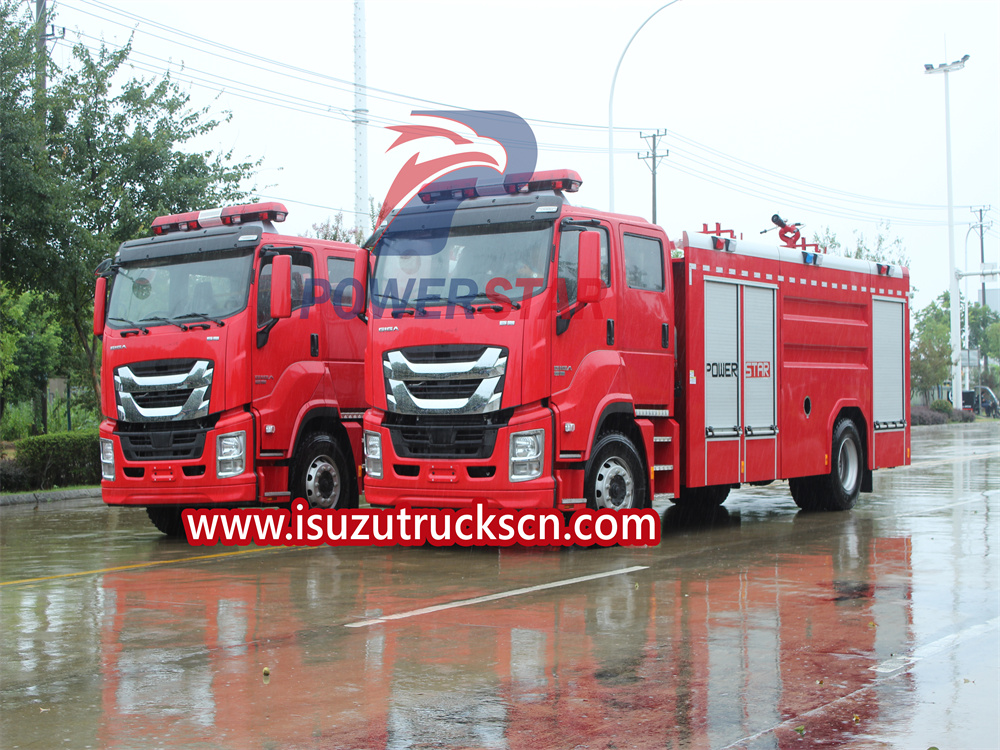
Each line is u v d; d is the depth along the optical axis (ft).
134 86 71.72
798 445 46.44
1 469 64.23
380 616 26.58
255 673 21.40
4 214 59.41
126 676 21.34
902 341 54.85
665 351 39.70
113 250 65.00
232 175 75.66
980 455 88.74
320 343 43.52
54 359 101.09
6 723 18.39
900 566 33.35
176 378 40.42
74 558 37.81
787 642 23.54
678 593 29.17
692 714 18.52
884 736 17.42
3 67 60.44
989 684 20.29
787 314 46.03
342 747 17.01
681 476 40.63
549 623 25.54
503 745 17.03
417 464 36.45
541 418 35.04
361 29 104.99
